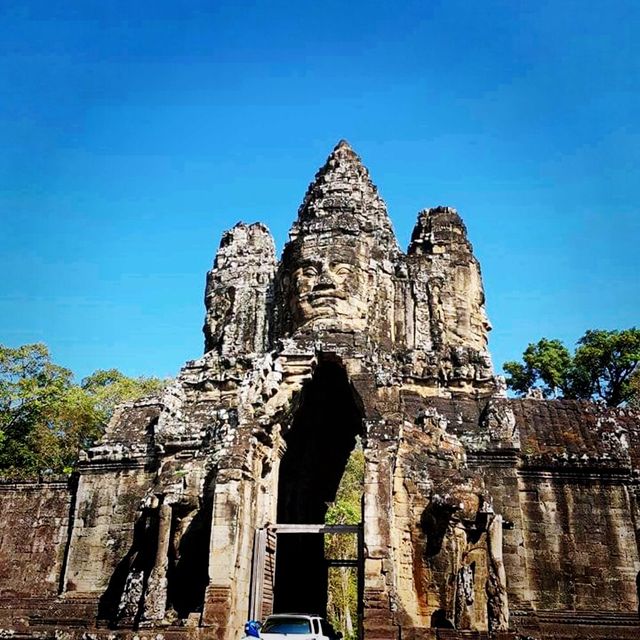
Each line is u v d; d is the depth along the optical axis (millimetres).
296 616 15406
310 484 22672
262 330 23203
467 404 20688
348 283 20344
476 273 23641
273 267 24391
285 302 22016
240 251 24766
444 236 23625
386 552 15547
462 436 19422
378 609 14938
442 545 16391
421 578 16266
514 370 42125
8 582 22359
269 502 18062
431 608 16000
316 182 22938
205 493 17484
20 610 20438
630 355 38250
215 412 21578
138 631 15422
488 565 15828
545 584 18312
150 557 17344
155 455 21203
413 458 17359
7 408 33188
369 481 16281
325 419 22000
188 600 16828
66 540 22656
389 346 21172
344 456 23609
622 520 18766
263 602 17125
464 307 22703
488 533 16094
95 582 20281
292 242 21578
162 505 17375
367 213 22078
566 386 41000
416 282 22750
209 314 24406
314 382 20234
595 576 18312
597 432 20328
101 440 22312
